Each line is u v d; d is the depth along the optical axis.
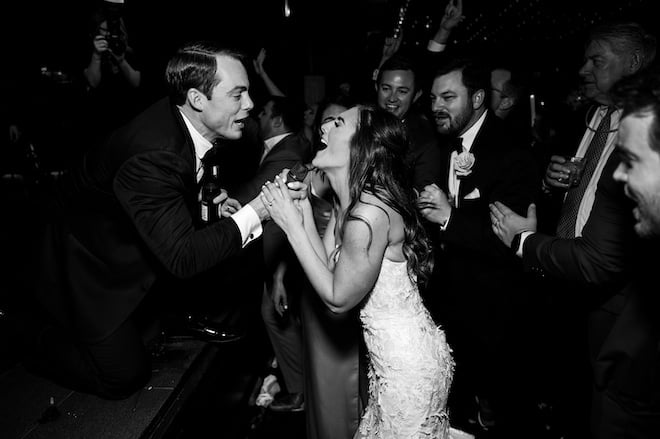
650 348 1.41
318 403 2.17
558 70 6.96
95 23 3.44
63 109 4.43
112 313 1.96
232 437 2.58
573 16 7.26
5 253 2.47
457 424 2.66
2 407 2.01
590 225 1.52
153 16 4.22
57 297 2.02
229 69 1.77
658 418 1.44
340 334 2.10
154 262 2.00
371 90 3.55
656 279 1.40
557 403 2.71
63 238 1.99
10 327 2.06
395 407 1.73
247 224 1.94
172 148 1.77
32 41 4.31
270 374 3.19
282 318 2.73
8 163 4.55
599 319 1.62
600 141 1.91
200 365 2.32
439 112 2.40
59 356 2.02
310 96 7.55
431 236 2.80
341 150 1.74
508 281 2.31
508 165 2.26
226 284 2.86
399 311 1.74
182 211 1.82
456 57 2.38
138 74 3.71
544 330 3.21
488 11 8.09
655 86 1.08
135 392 2.10
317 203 2.43
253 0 5.57
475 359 3.01
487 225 2.17
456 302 2.48
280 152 2.76
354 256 1.62
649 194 1.12
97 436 1.81
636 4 5.12
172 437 1.92
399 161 1.71
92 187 1.91
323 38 8.22
